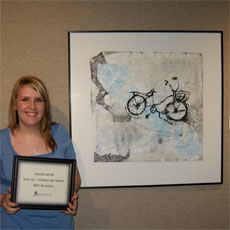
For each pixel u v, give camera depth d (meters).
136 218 1.54
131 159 1.49
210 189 1.57
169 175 1.52
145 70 1.48
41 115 1.17
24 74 1.45
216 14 1.54
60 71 1.47
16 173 1.08
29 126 1.17
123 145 1.48
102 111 1.47
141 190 1.54
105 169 1.48
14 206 1.06
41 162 1.13
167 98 1.50
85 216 1.51
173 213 1.56
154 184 1.51
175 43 1.50
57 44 1.47
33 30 1.46
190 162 1.53
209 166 1.54
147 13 1.51
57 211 1.18
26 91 1.14
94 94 1.46
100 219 1.52
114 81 1.47
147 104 1.49
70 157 1.29
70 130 1.46
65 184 1.15
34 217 1.13
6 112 1.45
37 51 1.46
